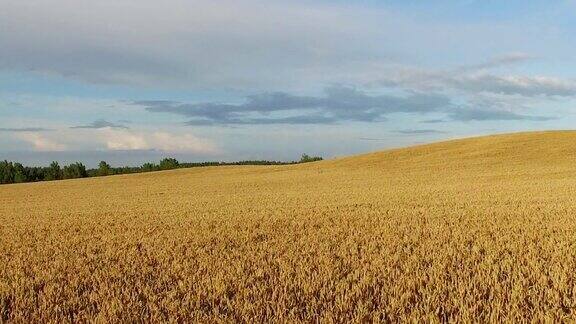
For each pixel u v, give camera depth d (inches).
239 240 578.2
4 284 371.9
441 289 324.8
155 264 449.4
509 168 2063.2
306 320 274.4
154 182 2576.3
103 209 1149.1
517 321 266.1
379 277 362.0
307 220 760.3
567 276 353.7
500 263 405.1
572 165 2023.9
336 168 2662.4
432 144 3031.5
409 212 843.4
